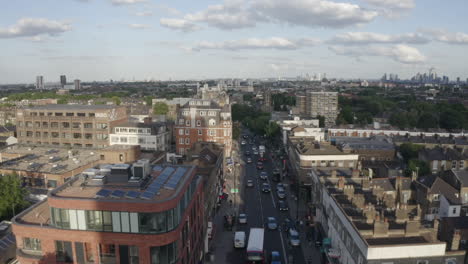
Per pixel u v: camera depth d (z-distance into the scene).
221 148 104.56
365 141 131.75
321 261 61.94
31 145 106.25
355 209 54.88
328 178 72.44
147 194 41.38
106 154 87.94
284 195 95.00
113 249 40.00
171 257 40.38
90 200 38.88
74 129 127.44
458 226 52.81
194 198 53.75
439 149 113.25
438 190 70.75
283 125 162.62
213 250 66.81
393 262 41.88
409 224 45.19
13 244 53.94
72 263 40.78
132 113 196.00
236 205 91.19
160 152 104.00
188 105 138.00
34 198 78.00
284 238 71.56
